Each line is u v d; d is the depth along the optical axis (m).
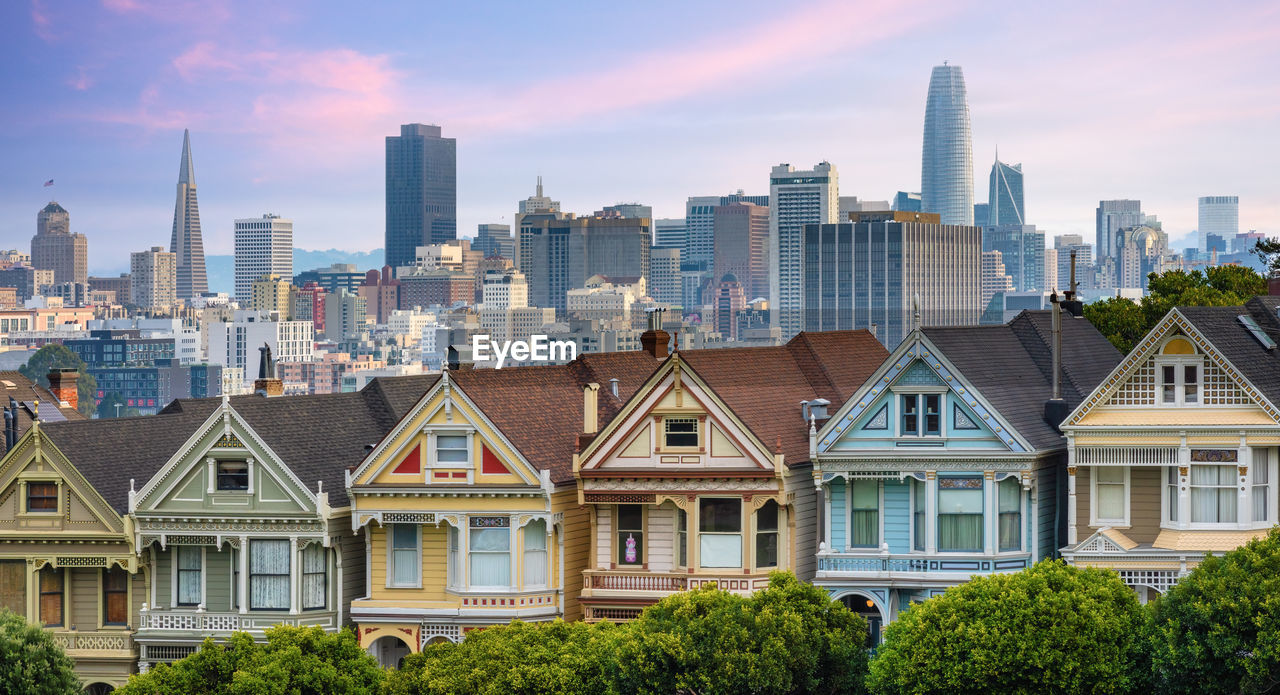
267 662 60.84
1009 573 62.06
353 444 72.06
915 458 64.56
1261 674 55.03
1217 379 62.38
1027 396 67.88
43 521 69.50
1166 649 56.38
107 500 69.69
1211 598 56.53
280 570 68.06
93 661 68.94
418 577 67.44
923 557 64.62
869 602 66.88
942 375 64.50
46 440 69.44
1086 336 74.06
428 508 66.81
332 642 62.28
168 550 69.44
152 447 73.31
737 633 59.28
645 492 65.94
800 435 68.31
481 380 68.94
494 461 66.44
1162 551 62.22
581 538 68.25
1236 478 61.88
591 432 68.31
